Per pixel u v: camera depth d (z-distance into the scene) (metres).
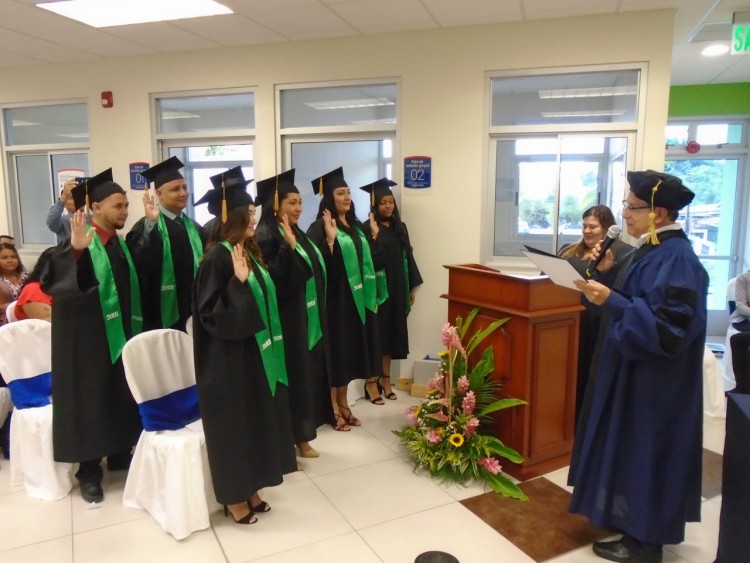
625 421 2.02
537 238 4.29
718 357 5.12
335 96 4.46
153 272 2.90
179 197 2.98
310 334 3.07
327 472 2.91
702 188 6.03
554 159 4.15
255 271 2.40
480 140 4.13
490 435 2.94
